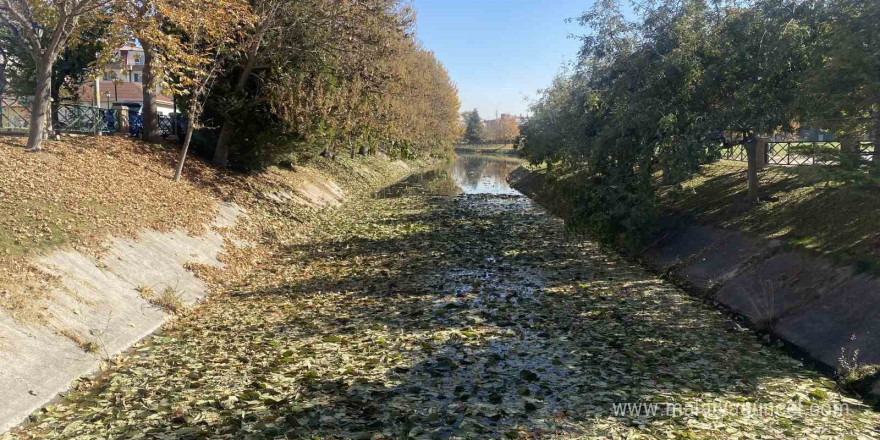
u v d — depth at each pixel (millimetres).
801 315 10734
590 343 10172
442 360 9078
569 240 21406
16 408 7117
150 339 10266
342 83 23469
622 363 9180
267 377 8344
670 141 15312
